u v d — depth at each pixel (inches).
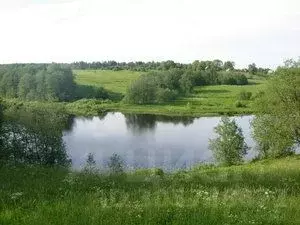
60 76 6333.7
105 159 2500.0
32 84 6156.5
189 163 2379.4
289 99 2191.2
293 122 2175.2
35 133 1978.3
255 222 377.7
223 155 2321.6
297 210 432.8
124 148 2915.8
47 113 2080.5
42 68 6722.4
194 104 6102.4
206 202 454.3
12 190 560.4
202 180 799.1
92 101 6181.1
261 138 2245.3
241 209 432.1
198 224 367.2
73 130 3762.3
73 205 425.4
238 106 5689.0
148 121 4606.3
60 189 576.1
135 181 734.5
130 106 5974.4
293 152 2292.1
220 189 648.4
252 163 2021.4
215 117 4963.1
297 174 966.4
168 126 4183.1
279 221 384.8
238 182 754.8
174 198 490.0
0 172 802.2
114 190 568.4
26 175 775.7
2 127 1876.2
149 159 2518.5
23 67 6688.0
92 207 413.7
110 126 4109.3
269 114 2244.1
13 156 1859.0
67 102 6220.5
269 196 530.0
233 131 2332.7
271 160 2069.4
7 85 6289.4
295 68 2261.3
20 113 1967.3
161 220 378.3
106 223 358.9
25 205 440.8
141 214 397.1
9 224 353.7
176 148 2915.8
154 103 6279.5
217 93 7317.9
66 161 2133.4
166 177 855.1
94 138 3319.4
